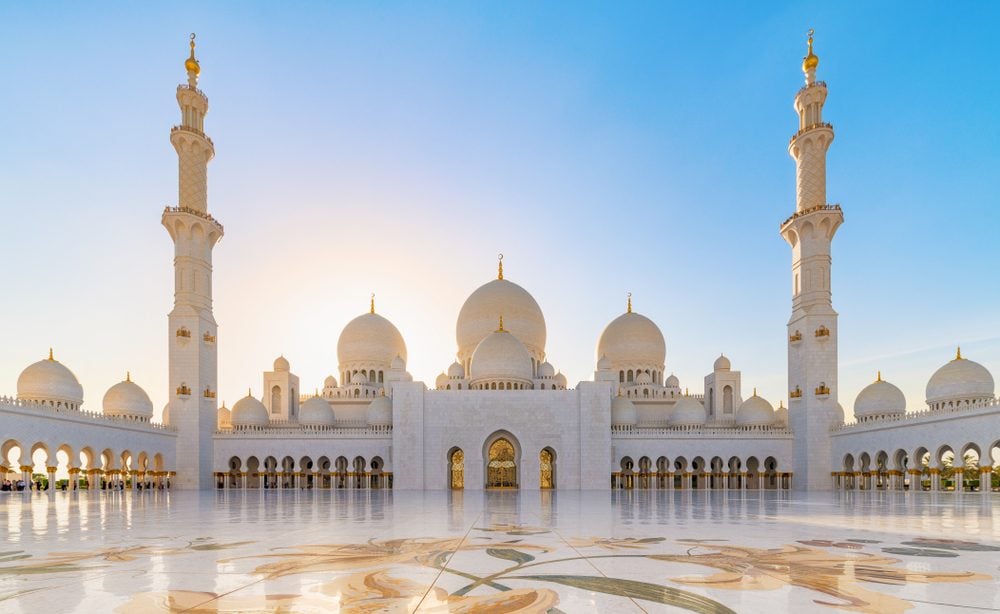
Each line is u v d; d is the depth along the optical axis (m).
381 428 77.25
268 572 10.66
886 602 8.23
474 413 72.31
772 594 8.72
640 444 73.06
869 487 63.94
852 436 62.97
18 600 8.51
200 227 73.50
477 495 49.94
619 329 91.38
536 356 86.88
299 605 8.13
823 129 68.31
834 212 67.44
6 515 26.27
